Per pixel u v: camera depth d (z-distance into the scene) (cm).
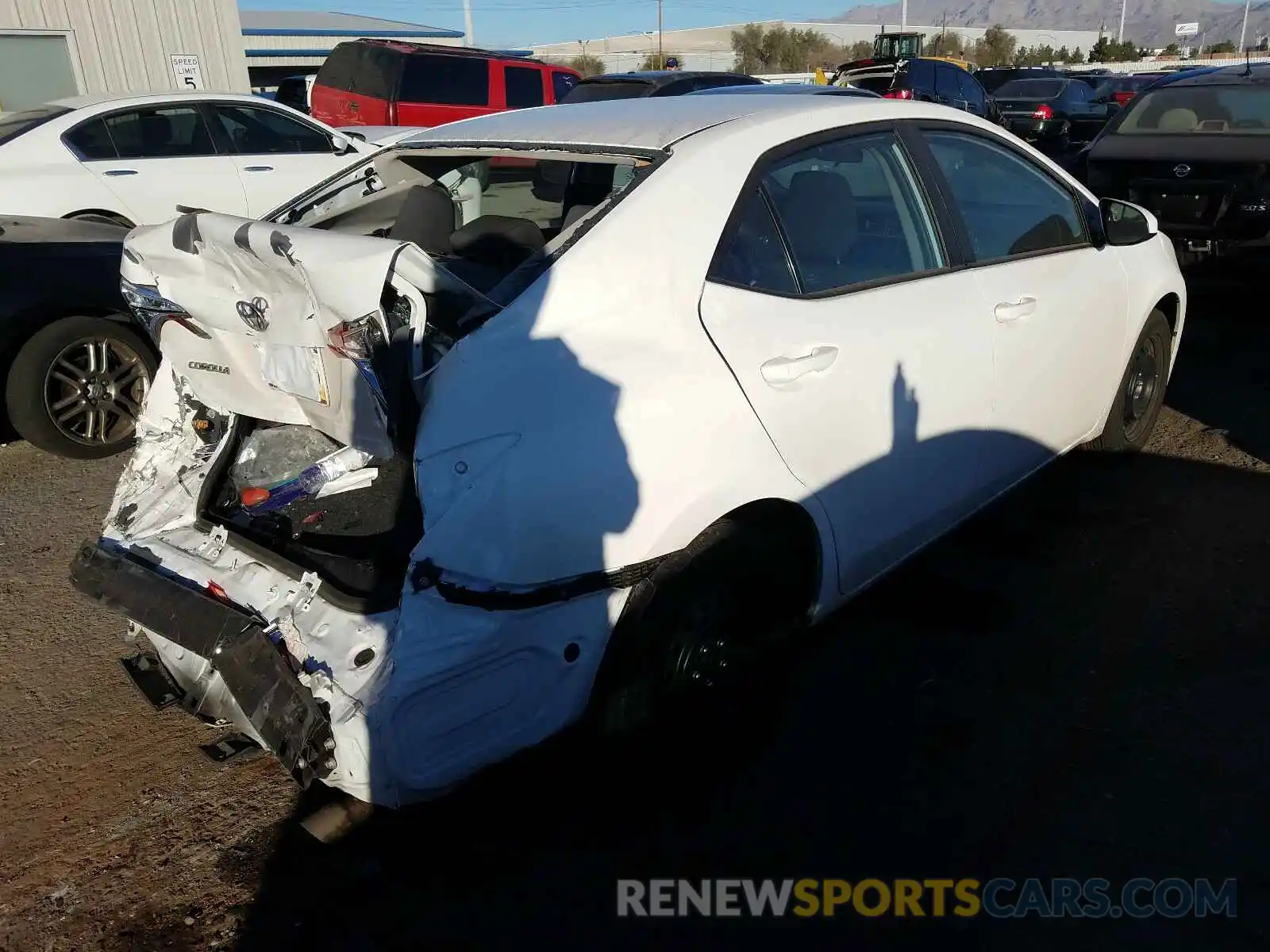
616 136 287
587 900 241
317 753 209
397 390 218
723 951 226
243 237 221
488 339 225
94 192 786
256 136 882
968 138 349
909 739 292
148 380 544
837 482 280
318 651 221
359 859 255
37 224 569
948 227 327
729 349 254
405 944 229
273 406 262
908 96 1586
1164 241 456
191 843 262
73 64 1593
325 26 3709
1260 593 358
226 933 234
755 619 280
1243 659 321
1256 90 738
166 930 235
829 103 311
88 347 524
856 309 287
